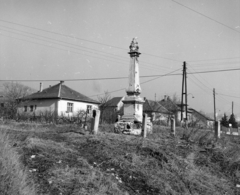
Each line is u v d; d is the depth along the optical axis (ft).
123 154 29.14
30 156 24.00
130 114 50.62
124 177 24.56
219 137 48.55
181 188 25.53
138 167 26.78
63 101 128.26
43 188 19.16
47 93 133.49
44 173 21.27
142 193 22.76
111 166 25.95
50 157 24.64
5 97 145.59
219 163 34.40
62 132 38.58
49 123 77.25
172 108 181.88
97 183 21.40
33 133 35.40
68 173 21.84
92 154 27.96
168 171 27.53
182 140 41.50
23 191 17.42
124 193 21.53
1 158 19.44
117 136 36.96
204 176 29.66
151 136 42.19
